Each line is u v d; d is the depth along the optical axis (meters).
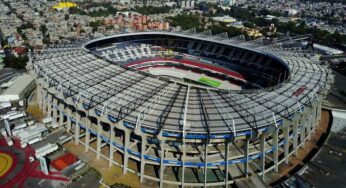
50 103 134.88
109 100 109.19
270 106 107.81
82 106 109.94
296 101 112.50
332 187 97.44
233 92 116.81
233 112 102.75
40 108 147.75
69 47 174.25
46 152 111.38
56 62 147.38
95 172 103.88
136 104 106.12
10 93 156.38
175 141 101.88
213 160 99.00
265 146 108.19
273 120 98.56
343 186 98.00
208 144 99.62
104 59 149.62
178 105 105.69
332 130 132.88
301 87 127.19
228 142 94.31
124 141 106.06
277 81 171.38
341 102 161.50
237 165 106.12
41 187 97.12
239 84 190.75
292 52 193.25
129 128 98.88
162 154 95.75
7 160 109.25
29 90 168.50
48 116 136.38
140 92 114.62
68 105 119.44
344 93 174.50
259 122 97.38
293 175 101.31
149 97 110.75
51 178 101.12
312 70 151.62
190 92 114.62
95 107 104.81
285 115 102.44
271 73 182.38
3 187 96.50
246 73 193.75
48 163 107.44
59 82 121.94
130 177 102.31
